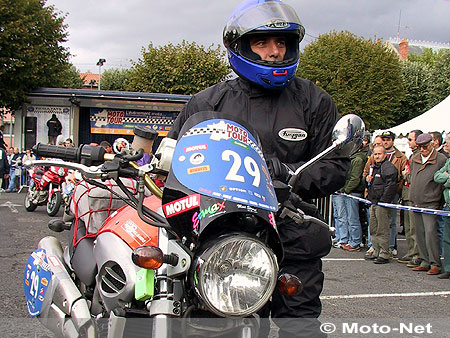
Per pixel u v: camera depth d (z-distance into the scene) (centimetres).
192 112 259
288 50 246
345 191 754
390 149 727
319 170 238
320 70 3284
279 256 187
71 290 255
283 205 203
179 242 185
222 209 170
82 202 279
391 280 568
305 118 250
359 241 761
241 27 239
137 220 235
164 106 1789
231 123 196
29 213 1001
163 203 186
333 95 3262
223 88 259
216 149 185
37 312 272
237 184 178
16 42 1805
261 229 183
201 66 2797
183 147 191
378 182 670
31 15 1866
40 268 276
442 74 3422
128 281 211
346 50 3281
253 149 193
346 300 474
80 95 1736
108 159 213
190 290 179
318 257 244
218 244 164
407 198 692
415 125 1505
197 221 172
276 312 241
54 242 298
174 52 2869
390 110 3291
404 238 912
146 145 256
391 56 3306
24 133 1753
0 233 760
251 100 251
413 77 3897
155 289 192
